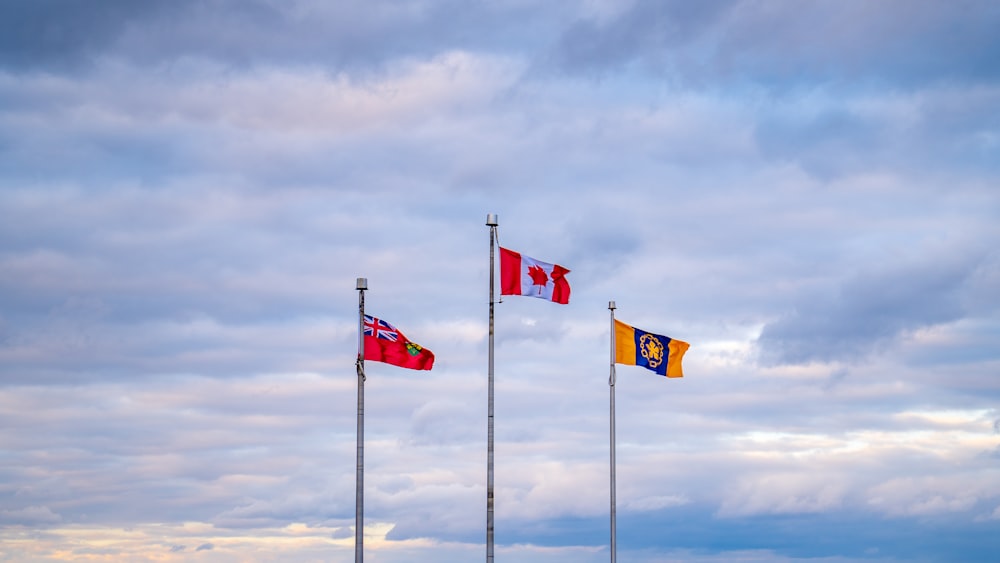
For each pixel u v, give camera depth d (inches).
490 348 2711.6
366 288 2829.7
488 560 2664.9
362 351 2817.4
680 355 3137.3
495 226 2733.8
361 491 2805.1
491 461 2682.1
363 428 2817.4
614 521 3088.1
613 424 3095.5
